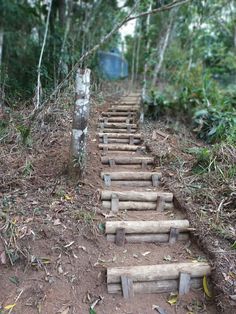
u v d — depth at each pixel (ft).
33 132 10.61
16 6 16.51
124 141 12.19
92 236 6.66
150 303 5.60
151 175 9.16
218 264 5.96
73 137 8.25
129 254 6.51
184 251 6.69
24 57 16.43
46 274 5.79
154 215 7.73
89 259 6.19
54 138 10.85
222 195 8.07
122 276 5.73
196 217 7.32
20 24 17.75
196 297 5.75
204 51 27.89
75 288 5.66
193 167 9.62
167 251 6.71
